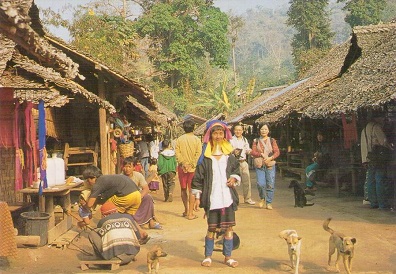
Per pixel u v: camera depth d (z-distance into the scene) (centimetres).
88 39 1994
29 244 733
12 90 795
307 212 1041
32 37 557
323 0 2262
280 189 1529
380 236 798
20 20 477
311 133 1683
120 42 2144
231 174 657
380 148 1030
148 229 898
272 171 1109
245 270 629
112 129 1484
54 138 1280
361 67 1385
